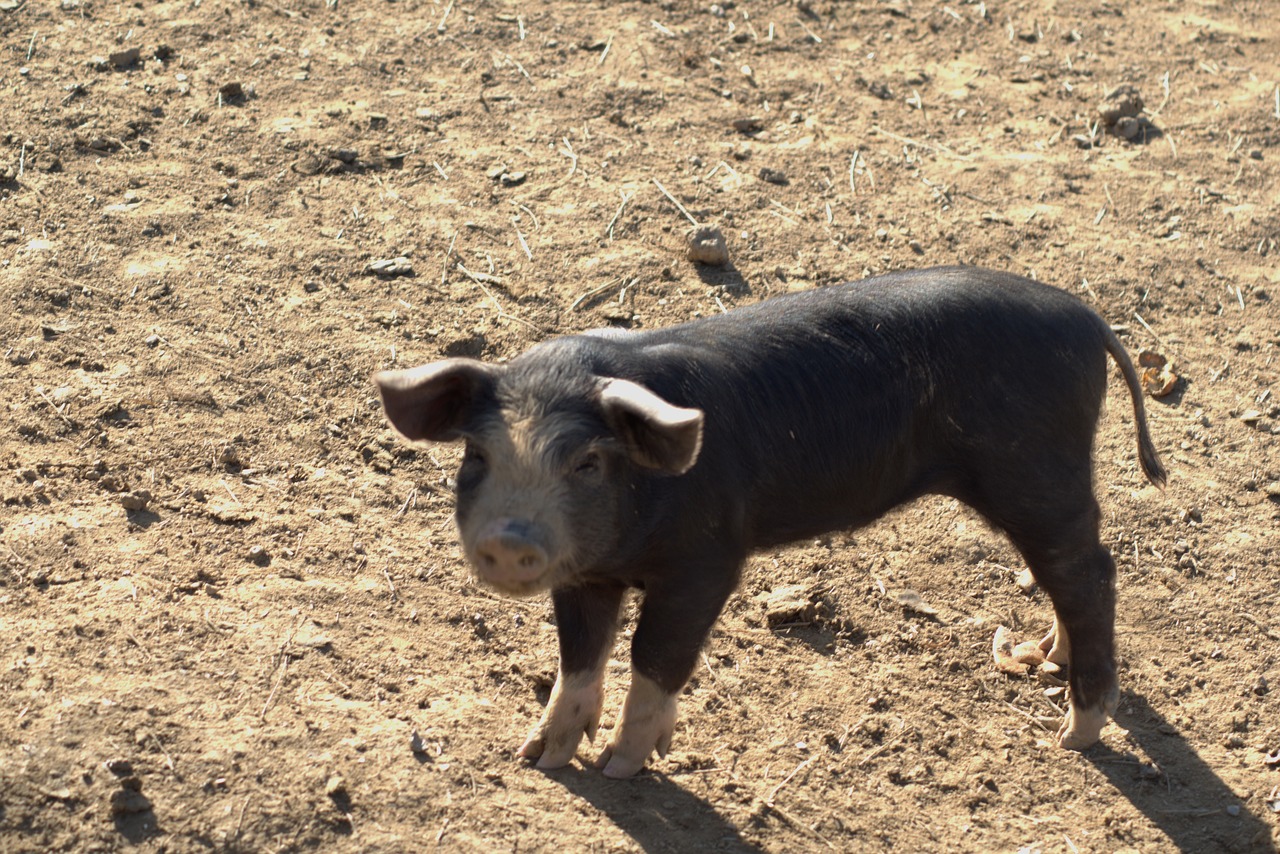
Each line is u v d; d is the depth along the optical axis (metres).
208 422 8.19
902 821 6.58
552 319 9.42
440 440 5.93
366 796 5.89
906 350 6.60
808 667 7.46
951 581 8.20
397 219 10.15
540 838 5.91
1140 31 13.94
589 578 6.12
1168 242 10.91
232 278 9.34
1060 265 10.49
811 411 6.45
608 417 5.59
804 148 11.52
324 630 6.86
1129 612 8.07
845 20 13.52
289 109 11.12
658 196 10.69
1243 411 9.52
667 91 12.04
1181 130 12.34
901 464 6.76
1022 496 6.75
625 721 6.33
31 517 7.21
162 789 5.70
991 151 11.82
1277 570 8.41
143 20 11.95
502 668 6.98
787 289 9.93
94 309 8.87
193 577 7.02
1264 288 10.57
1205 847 6.71
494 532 5.32
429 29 12.39
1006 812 6.79
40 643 6.35
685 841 6.10
